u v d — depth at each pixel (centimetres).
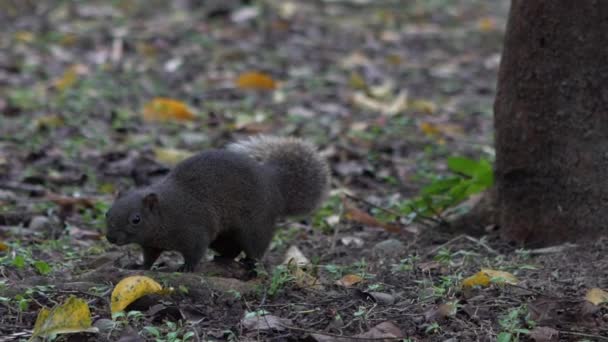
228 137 1741
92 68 2259
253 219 1058
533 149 1082
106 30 2609
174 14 2841
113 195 1428
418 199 1319
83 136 1731
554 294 922
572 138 1056
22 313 889
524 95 1082
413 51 2639
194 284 943
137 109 1941
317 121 1897
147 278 911
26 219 1269
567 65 1048
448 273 1009
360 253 1139
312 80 2223
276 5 2955
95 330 828
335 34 2731
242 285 958
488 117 2025
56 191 1435
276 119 1891
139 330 861
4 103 1873
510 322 848
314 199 1139
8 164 1527
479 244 1095
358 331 870
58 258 1097
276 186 1099
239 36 2612
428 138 1828
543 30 1056
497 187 1145
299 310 914
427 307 910
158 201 1012
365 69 2334
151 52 2406
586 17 1036
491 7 3294
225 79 2197
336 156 1639
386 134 1831
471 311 890
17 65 2202
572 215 1063
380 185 1540
